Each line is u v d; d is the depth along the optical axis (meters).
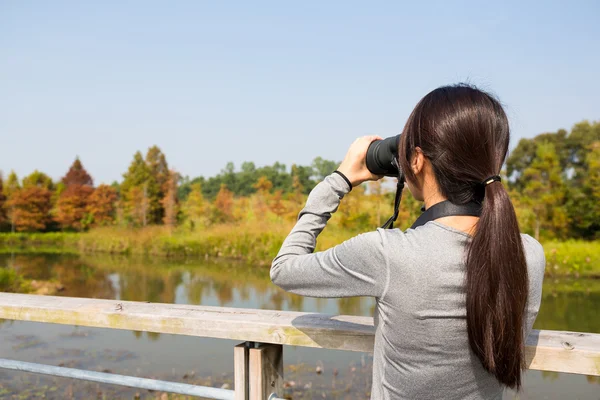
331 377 3.57
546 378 3.44
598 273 9.80
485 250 0.70
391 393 0.79
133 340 4.64
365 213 14.23
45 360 4.02
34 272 11.60
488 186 0.73
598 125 14.39
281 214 18.39
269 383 1.13
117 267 12.52
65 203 26.08
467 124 0.73
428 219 0.78
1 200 27.36
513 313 0.69
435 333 0.72
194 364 3.95
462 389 0.74
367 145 0.96
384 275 0.74
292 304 7.04
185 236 17.28
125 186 26.66
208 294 8.16
